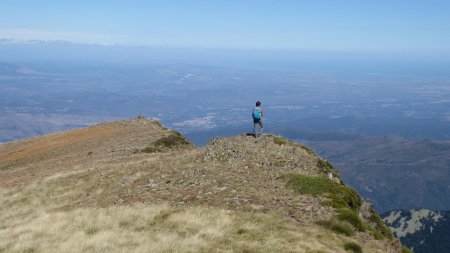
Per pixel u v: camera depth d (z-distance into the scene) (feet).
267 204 72.23
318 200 74.13
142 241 59.16
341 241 61.46
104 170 116.16
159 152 154.51
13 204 102.32
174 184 87.45
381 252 62.13
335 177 100.32
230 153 100.83
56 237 66.64
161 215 70.03
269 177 84.89
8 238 70.79
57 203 96.63
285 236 59.98
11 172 157.89
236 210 70.23
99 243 59.77
